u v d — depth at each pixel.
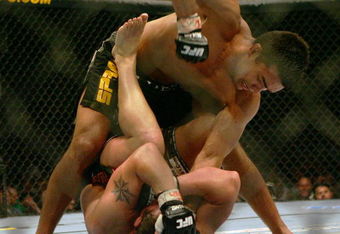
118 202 3.23
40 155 7.45
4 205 6.46
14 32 7.14
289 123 7.78
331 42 7.52
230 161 3.98
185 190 3.21
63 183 3.81
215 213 3.32
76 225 5.54
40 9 6.68
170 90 3.83
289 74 3.34
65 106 7.36
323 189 7.59
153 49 3.68
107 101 3.71
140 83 3.82
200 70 3.55
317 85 7.51
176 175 3.64
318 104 7.64
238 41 3.45
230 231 4.83
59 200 3.88
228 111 3.56
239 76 3.46
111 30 7.05
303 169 7.84
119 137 3.60
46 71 7.33
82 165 3.71
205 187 3.23
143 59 3.75
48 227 3.91
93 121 3.68
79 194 3.85
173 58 3.60
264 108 7.78
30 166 7.07
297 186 7.67
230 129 3.55
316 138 7.83
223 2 3.39
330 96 7.71
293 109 7.75
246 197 4.10
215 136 3.54
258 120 7.79
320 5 6.52
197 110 3.72
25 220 6.16
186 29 3.00
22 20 6.91
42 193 7.10
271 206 4.09
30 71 7.34
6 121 7.25
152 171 3.09
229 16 3.40
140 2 6.33
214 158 3.52
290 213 5.90
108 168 3.54
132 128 3.38
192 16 2.99
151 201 3.26
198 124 3.61
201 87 3.63
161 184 3.07
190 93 3.74
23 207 6.88
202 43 3.01
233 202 3.31
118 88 3.58
